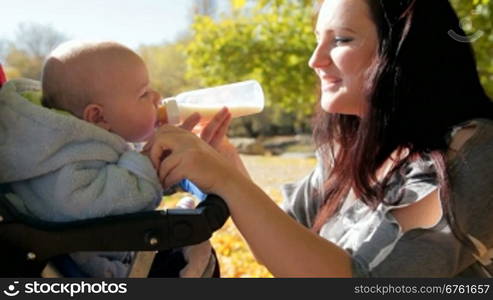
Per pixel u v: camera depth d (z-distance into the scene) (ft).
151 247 4.21
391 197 5.36
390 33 5.54
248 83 6.06
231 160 6.23
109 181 4.66
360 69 5.75
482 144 5.26
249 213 4.66
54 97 5.33
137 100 5.38
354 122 6.55
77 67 5.23
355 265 4.89
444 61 5.66
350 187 6.21
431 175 5.23
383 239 5.08
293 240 4.68
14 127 4.71
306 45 31.68
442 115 5.57
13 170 4.67
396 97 5.52
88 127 4.77
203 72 33.68
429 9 5.59
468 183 5.11
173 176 4.73
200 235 4.29
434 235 5.00
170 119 5.60
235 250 13.58
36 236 4.13
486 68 25.89
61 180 4.58
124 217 4.24
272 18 32.40
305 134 68.08
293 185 7.36
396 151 5.67
